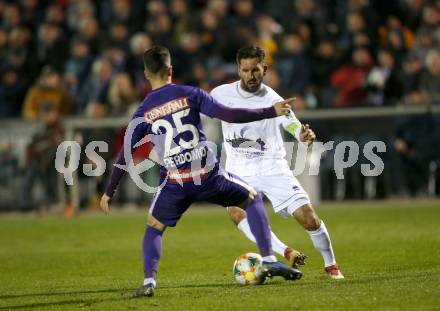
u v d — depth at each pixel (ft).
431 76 179.93
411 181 171.83
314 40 194.90
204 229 141.79
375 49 193.47
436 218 143.13
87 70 200.03
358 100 181.27
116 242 128.98
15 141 179.73
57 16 214.48
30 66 209.97
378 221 142.61
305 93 183.11
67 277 96.37
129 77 191.52
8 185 180.34
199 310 69.36
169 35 197.06
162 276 94.48
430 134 170.81
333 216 152.87
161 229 78.18
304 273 91.40
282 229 139.13
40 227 154.10
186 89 76.59
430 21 192.54
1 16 228.84
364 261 99.66
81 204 177.47
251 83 84.89
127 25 209.05
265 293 76.13
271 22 191.01
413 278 82.07
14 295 82.94
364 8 197.67
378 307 67.21
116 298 77.77
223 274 93.86
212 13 196.95
